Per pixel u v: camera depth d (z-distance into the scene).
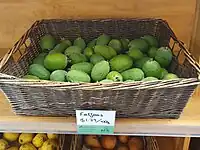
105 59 0.51
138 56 0.51
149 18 0.62
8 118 0.47
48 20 0.60
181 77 0.48
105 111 0.43
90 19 0.61
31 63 0.54
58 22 0.60
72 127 0.46
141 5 0.62
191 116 0.47
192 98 0.51
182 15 0.62
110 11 0.63
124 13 0.63
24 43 0.55
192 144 0.68
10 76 0.42
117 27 0.60
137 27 0.60
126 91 0.41
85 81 0.45
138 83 0.41
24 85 0.42
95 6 0.62
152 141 0.63
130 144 0.62
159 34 0.60
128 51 0.53
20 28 0.64
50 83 0.41
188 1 0.61
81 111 0.43
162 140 0.68
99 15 0.63
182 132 0.46
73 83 0.41
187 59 0.48
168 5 0.62
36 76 0.47
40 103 0.45
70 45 0.56
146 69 0.47
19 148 0.59
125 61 0.48
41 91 0.43
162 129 0.46
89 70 0.48
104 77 0.46
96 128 0.45
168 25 0.58
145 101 0.43
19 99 0.45
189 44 0.65
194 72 0.44
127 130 0.46
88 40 0.61
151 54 0.53
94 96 0.42
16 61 0.51
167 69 0.52
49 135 0.60
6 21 0.63
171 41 0.61
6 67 0.47
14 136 0.60
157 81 0.41
